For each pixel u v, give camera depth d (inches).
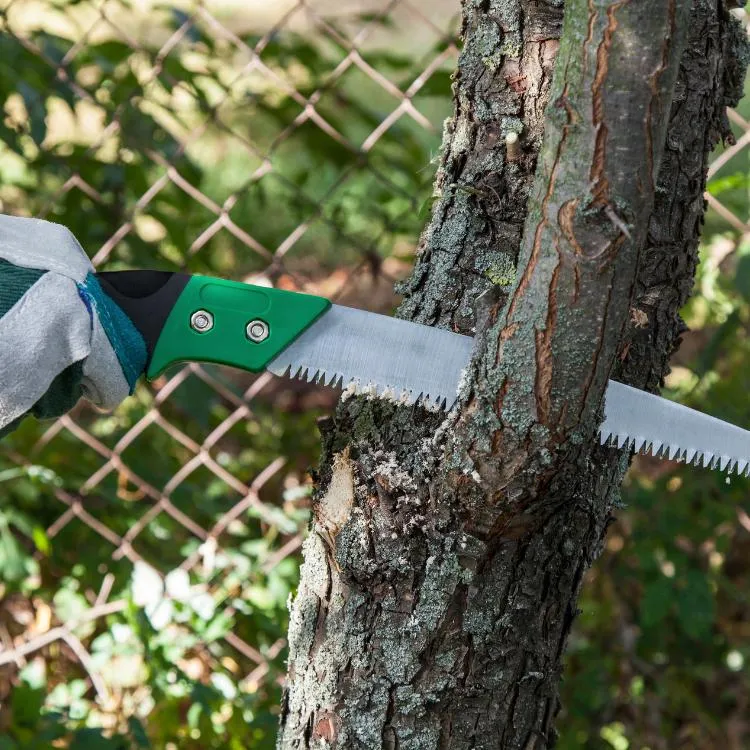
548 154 43.4
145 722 93.0
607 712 102.5
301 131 112.7
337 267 146.6
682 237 56.7
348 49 99.8
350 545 54.9
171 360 56.5
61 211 105.8
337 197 129.7
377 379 56.1
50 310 52.6
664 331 58.6
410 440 55.0
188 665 96.7
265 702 92.8
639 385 58.8
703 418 59.1
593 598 106.7
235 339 56.7
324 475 56.9
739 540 115.7
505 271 54.8
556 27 53.7
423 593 54.6
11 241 54.0
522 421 47.1
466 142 55.7
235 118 127.5
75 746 83.5
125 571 99.3
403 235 116.4
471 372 49.1
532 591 54.9
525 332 45.8
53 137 117.9
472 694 55.8
